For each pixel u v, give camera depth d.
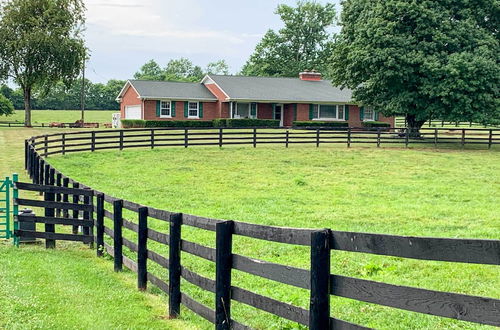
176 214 6.68
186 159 26.64
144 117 46.44
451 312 3.50
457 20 33.34
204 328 6.28
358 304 7.15
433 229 12.19
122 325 6.33
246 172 22.86
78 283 8.16
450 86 30.55
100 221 10.34
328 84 53.03
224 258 5.50
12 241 11.72
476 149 31.77
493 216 13.67
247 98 46.09
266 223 13.05
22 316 6.46
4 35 50.16
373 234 3.90
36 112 101.19
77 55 51.81
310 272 4.32
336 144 34.16
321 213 14.41
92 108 120.75
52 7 50.75
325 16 77.38
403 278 8.36
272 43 77.38
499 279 8.20
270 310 4.99
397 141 32.78
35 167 18.95
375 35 31.62
